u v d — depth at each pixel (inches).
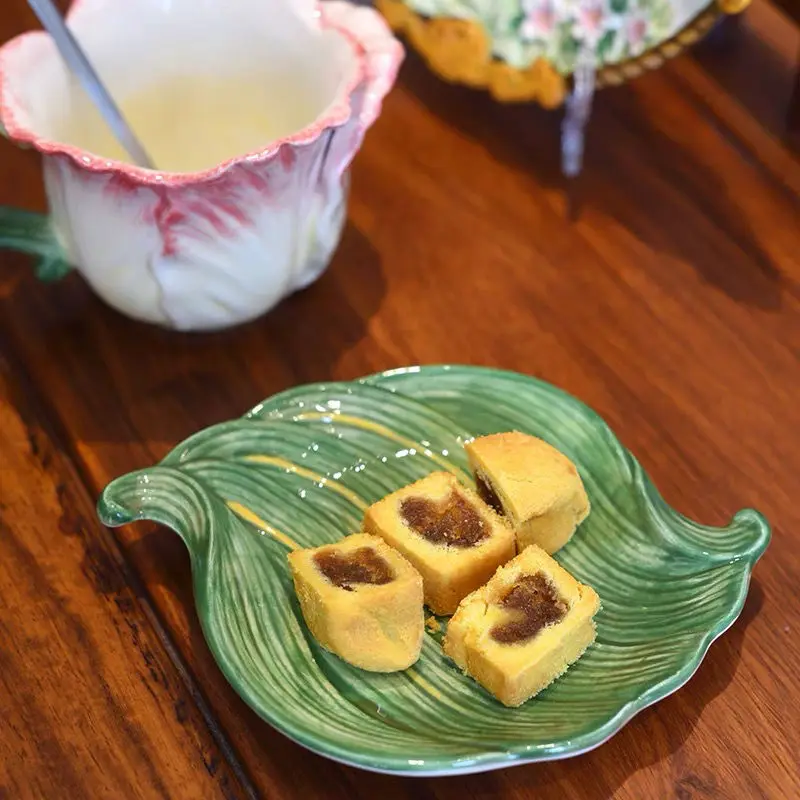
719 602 17.1
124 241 18.7
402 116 23.6
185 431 19.7
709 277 21.4
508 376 19.2
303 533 18.3
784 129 23.3
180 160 21.5
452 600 17.6
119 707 17.3
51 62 18.9
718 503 19.0
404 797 16.8
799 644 17.7
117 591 18.2
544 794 16.7
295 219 19.1
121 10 19.7
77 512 18.8
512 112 23.7
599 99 23.7
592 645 17.3
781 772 16.8
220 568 17.4
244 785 16.8
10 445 19.5
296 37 19.6
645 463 19.4
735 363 20.4
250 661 16.8
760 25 24.6
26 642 17.8
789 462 19.4
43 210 22.0
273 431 18.8
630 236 21.9
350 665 17.1
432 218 22.2
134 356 20.5
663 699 17.3
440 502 18.1
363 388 19.1
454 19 22.1
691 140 23.2
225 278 19.2
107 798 16.7
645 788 16.7
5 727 17.2
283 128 20.7
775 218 22.1
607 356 20.5
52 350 20.5
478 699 16.9
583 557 18.1
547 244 21.9
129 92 20.4
